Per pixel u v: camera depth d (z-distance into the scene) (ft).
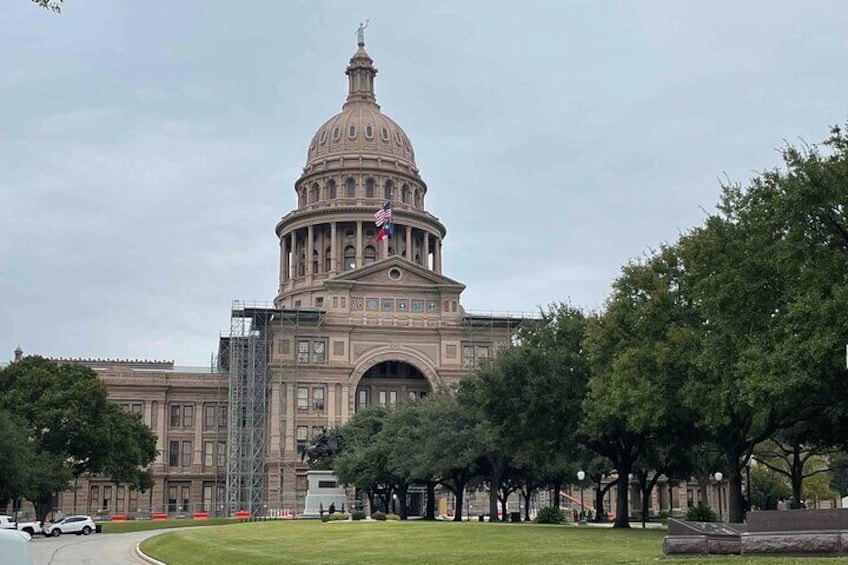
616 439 213.25
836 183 138.82
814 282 137.49
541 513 245.86
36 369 347.77
